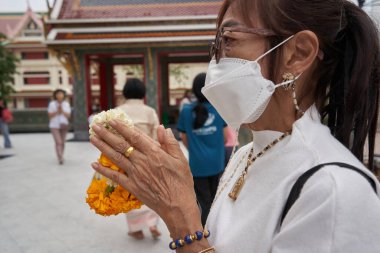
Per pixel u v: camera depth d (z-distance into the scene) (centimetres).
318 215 66
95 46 1270
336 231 64
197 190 332
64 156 961
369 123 88
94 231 412
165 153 87
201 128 322
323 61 87
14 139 1490
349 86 86
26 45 2530
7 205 520
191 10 1301
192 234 84
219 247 85
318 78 88
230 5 91
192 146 326
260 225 78
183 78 2652
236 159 119
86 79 1313
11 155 1004
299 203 71
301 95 88
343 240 64
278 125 91
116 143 88
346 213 64
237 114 93
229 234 85
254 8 85
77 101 1317
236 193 96
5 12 2848
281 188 77
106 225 430
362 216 65
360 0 94
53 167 807
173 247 85
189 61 1691
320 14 81
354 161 76
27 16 2555
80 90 1316
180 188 86
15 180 684
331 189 67
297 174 77
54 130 836
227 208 96
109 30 1251
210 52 103
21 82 2608
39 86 2641
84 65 1303
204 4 1311
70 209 496
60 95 832
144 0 1317
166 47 1292
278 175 82
